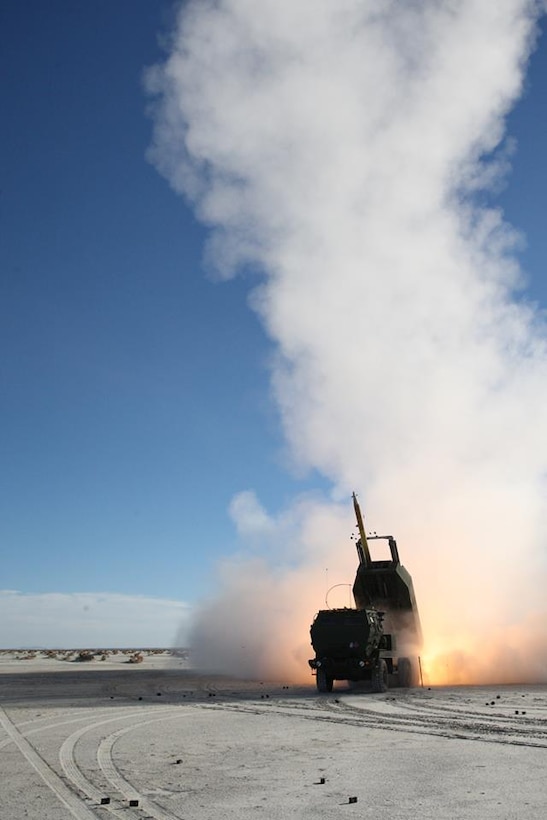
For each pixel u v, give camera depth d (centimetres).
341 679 3123
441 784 1130
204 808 995
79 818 942
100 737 1703
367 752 1449
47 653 13900
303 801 1030
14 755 1445
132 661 8319
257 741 1622
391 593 3553
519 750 1446
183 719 2080
